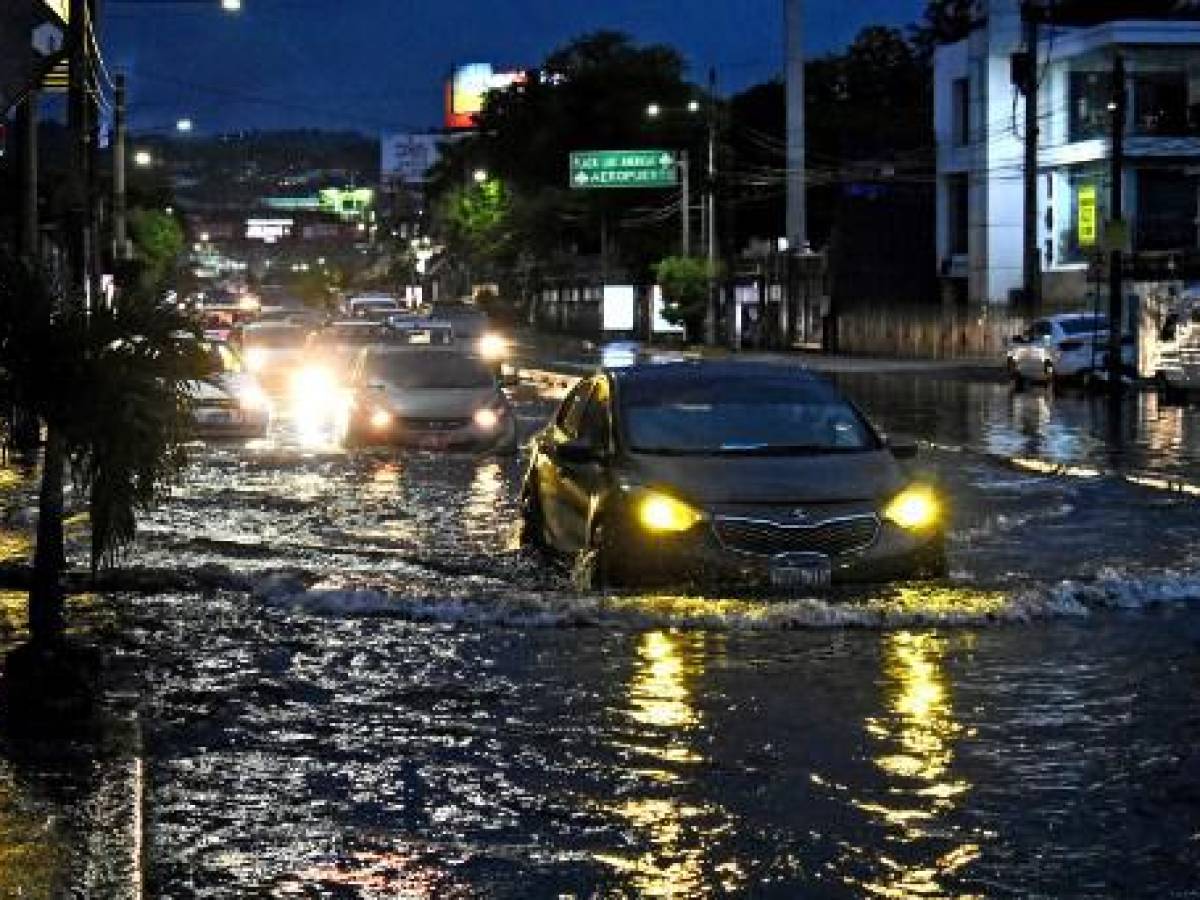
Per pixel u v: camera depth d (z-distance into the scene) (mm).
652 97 115125
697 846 6805
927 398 42688
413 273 173500
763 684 9625
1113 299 41156
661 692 9453
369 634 11078
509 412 25500
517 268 128125
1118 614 11758
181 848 6828
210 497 19250
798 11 74312
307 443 27109
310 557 14641
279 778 7809
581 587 12742
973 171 66312
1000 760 8023
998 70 64625
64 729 8289
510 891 6312
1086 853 6699
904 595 11938
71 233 32250
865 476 12508
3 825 6750
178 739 8500
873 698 9266
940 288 72312
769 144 100000
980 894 6246
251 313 69062
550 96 122188
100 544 9062
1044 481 21062
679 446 13109
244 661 10281
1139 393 42969
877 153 90938
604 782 7703
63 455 8992
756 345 84312
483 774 7855
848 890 6289
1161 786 7609
